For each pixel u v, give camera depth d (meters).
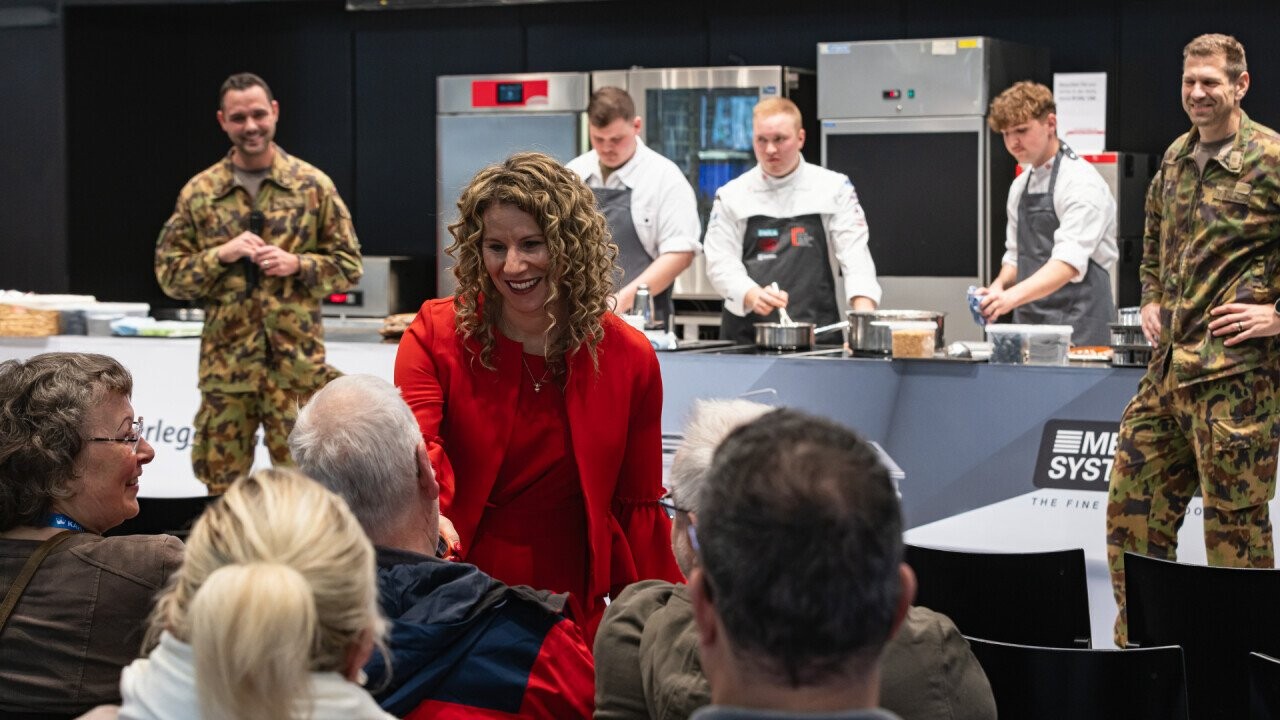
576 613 2.74
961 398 4.84
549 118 7.64
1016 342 4.84
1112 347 4.72
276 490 1.36
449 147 7.86
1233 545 4.09
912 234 7.18
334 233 5.37
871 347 5.12
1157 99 7.50
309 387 5.34
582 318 2.67
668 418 5.18
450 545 2.59
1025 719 2.24
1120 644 4.28
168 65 8.84
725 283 6.25
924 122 7.07
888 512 1.10
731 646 1.11
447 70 8.65
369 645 1.35
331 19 8.82
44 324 6.02
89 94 8.22
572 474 2.75
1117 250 6.92
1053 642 2.96
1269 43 7.26
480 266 2.66
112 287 8.46
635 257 6.22
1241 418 4.00
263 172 5.31
